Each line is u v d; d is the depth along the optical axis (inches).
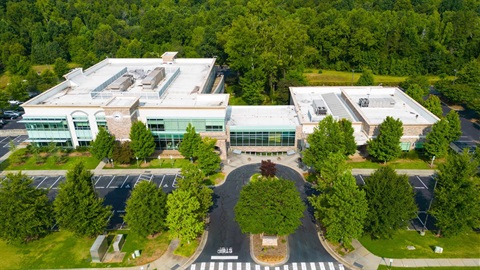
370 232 2212.1
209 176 2979.8
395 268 2054.6
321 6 7076.8
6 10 7219.5
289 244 2255.2
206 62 4896.7
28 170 3144.7
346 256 2149.4
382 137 2935.5
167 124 3267.7
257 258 2139.5
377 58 5880.9
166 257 2161.7
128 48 6117.1
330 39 5999.0
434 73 5802.2
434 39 5930.1
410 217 2181.3
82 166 2246.6
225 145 3230.8
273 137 3344.0
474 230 2362.2
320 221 2407.7
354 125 3272.6
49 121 3262.8
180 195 2114.9
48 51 6309.1
